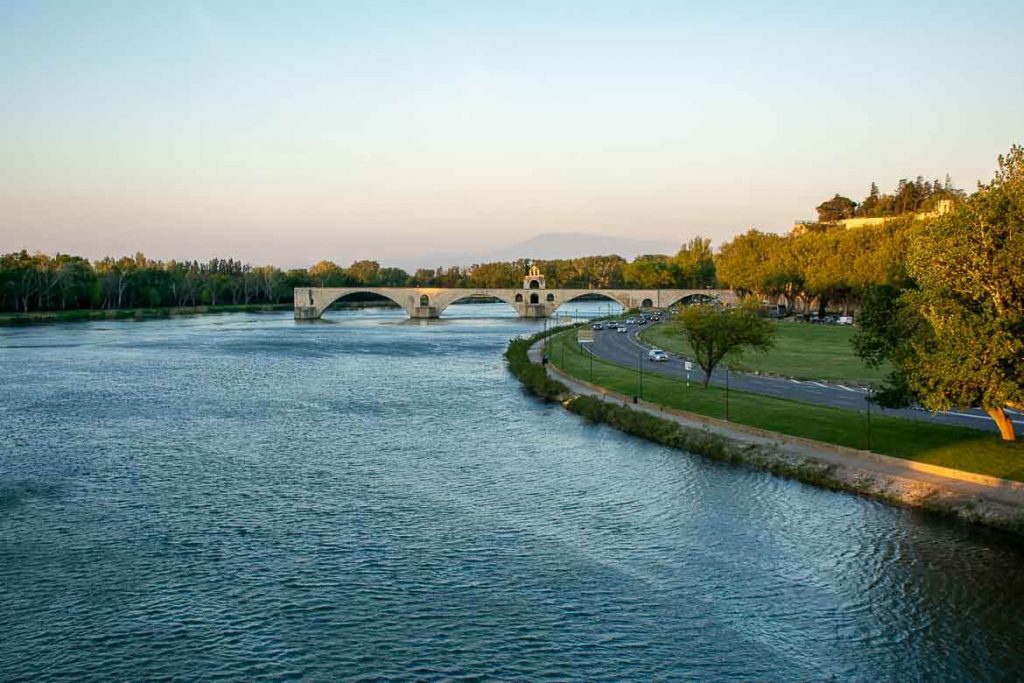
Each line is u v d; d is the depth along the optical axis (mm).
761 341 104625
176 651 42250
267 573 51531
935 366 62000
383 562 53219
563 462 76938
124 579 50531
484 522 60406
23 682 39531
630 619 45469
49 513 62312
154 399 114000
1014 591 47094
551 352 161000
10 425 94188
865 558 52031
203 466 76125
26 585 49594
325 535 57906
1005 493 58625
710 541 56000
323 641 43250
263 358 169375
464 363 160375
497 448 83000
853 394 99062
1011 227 59781
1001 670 39844
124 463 77062
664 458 77562
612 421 93750
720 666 40781
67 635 43781
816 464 68750
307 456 80000
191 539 57094
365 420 98375
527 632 44156
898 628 43844
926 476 63531
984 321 60594
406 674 40281
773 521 59094
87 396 116125
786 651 42031
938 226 63938
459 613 46250
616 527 59094
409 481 71062
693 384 108625
